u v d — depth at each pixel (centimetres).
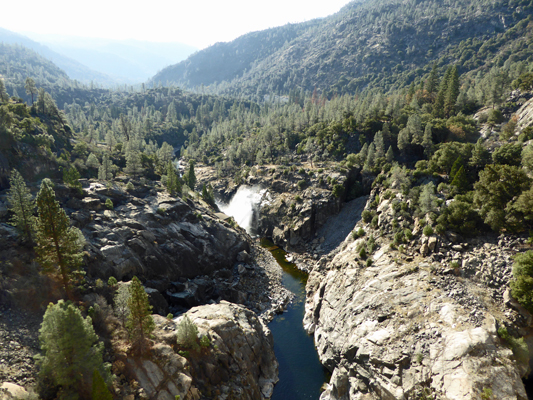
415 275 5794
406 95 18188
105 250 6259
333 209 11762
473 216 6150
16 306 4238
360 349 5134
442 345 4444
